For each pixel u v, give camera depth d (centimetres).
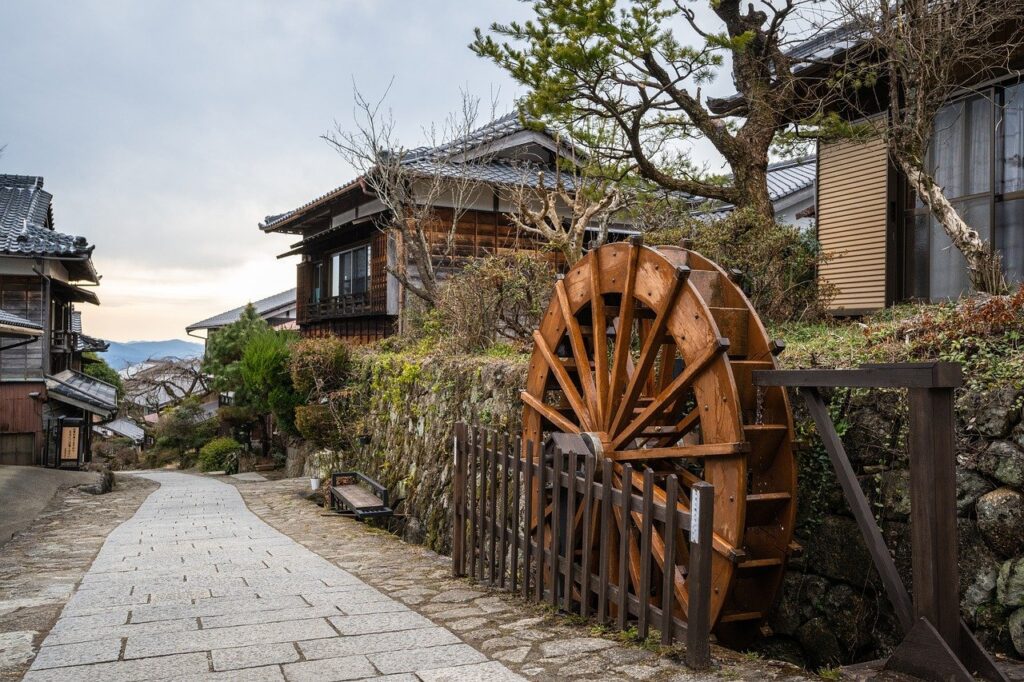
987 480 425
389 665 398
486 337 1188
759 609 503
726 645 522
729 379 482
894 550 466
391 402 1345
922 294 940
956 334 495
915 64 723
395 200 1558
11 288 2070
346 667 395
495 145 1812
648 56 877
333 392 1628
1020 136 829
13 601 558
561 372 666
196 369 3722
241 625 485
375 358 1520
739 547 467
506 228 1834
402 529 1099
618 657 406
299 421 1625
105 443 3475
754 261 862
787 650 531
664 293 544
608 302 656
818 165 1094
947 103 903
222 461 2425
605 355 615
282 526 1065
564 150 1823
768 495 486
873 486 484
